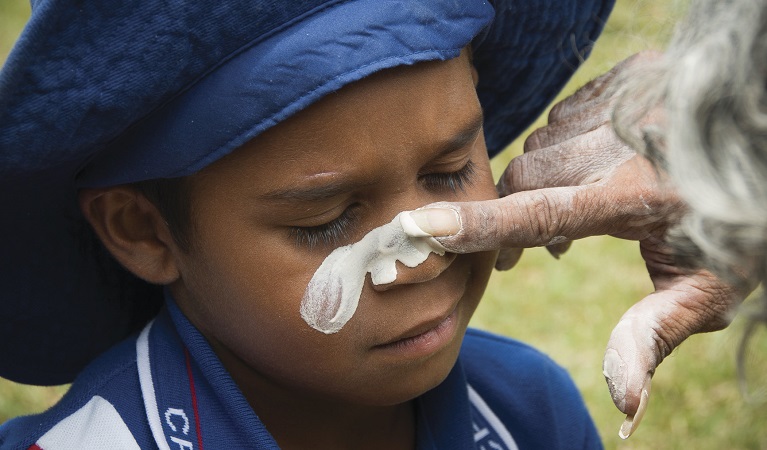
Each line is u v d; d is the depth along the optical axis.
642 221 1.80
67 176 1.94
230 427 2.03
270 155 1.74
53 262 2.13
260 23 1.69
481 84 2.35
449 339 1.94
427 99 1.78
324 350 1.87
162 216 1.92
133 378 2.10
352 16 1.71
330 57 1.69
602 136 2.02
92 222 1.98
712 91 1.22
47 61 1.65
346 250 1.82
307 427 2.18
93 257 2.18
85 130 1.73
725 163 1.23
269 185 1.76
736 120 1.24
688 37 1.33
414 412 2.33
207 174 1.80
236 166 1.77
